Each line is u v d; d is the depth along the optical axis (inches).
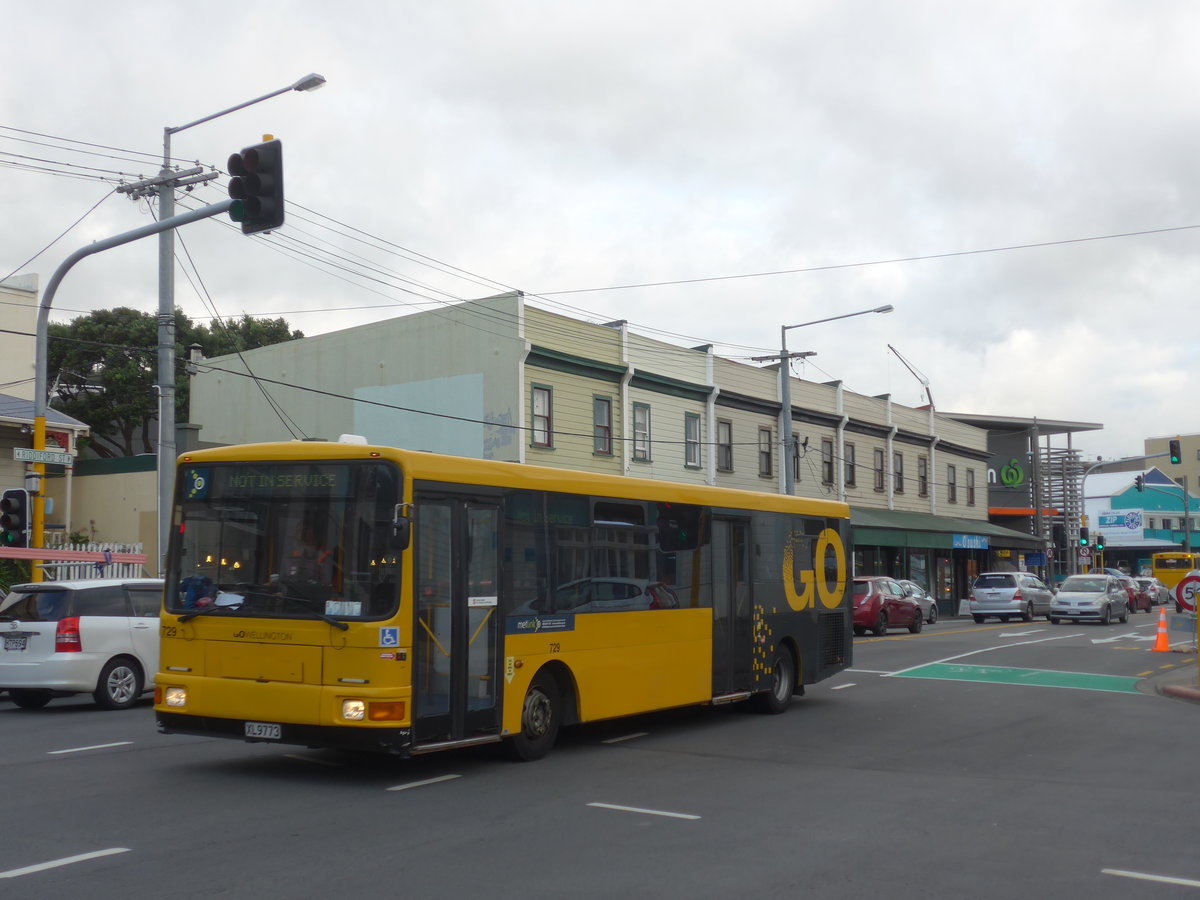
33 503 719.7
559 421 1283.2
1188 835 337.1
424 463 404.2
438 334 1320.1
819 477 1756.9
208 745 482.3
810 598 658.2
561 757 468.1
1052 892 276.7
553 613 462.3
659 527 534.0
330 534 396.5
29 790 383.6
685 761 461.7
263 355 1492.4
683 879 283.4
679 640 538.6
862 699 682.2
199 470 422.9
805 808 371.2
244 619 401.4
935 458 2128.4
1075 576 1620.3
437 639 404.5
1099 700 676.1
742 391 1594.5
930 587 2041.1
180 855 299.3
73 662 589.3
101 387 1702.8
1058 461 2679.6
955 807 374.9
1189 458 4104.3
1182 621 1577.3
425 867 290.8
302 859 296.8
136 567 1023.6
